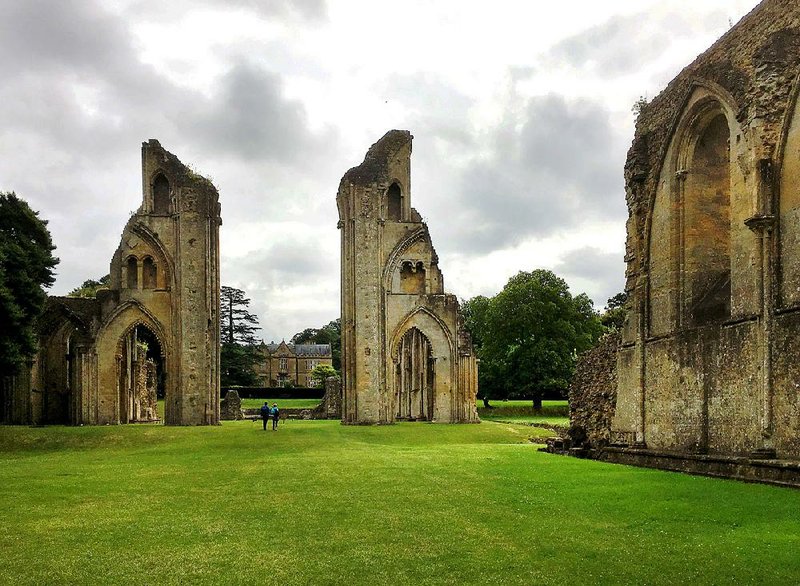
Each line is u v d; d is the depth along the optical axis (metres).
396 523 12.55
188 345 43.00
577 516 12.84
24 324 35.78
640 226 24.89
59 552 10.91
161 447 31.22
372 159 47.94
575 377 29.20
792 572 9.05
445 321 48.69
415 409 59.12
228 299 107.06
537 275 71.06
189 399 42.59
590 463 22.09
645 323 24.33
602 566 9.55
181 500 15.78
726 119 21.55
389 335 47.66
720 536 10.93
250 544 11.23
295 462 23.33
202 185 44.31
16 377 43.75
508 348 70.44
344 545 11.02
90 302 44.81
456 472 19.62
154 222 44.31
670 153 23.20
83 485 18.61
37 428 37.62
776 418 17.50
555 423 52.81
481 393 72.94
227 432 35.41
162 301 44.12
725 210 22.89
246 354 98.38
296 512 13.87
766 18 19.25
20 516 13.97
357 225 46.78
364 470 20.52
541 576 9.20
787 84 18.06
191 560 10.32
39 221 38.34
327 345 155.00
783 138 18.00
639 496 14.70
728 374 19.41
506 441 37.69
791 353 17.09
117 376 43.75
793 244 17.52
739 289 19.23
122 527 12.73
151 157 45.00
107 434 35.19
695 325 21.97
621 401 25.53
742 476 17.70
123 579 9.45
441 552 10.46
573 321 70.69
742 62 20.08
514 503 14.32
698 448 20.56
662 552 10.10
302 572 9.60
